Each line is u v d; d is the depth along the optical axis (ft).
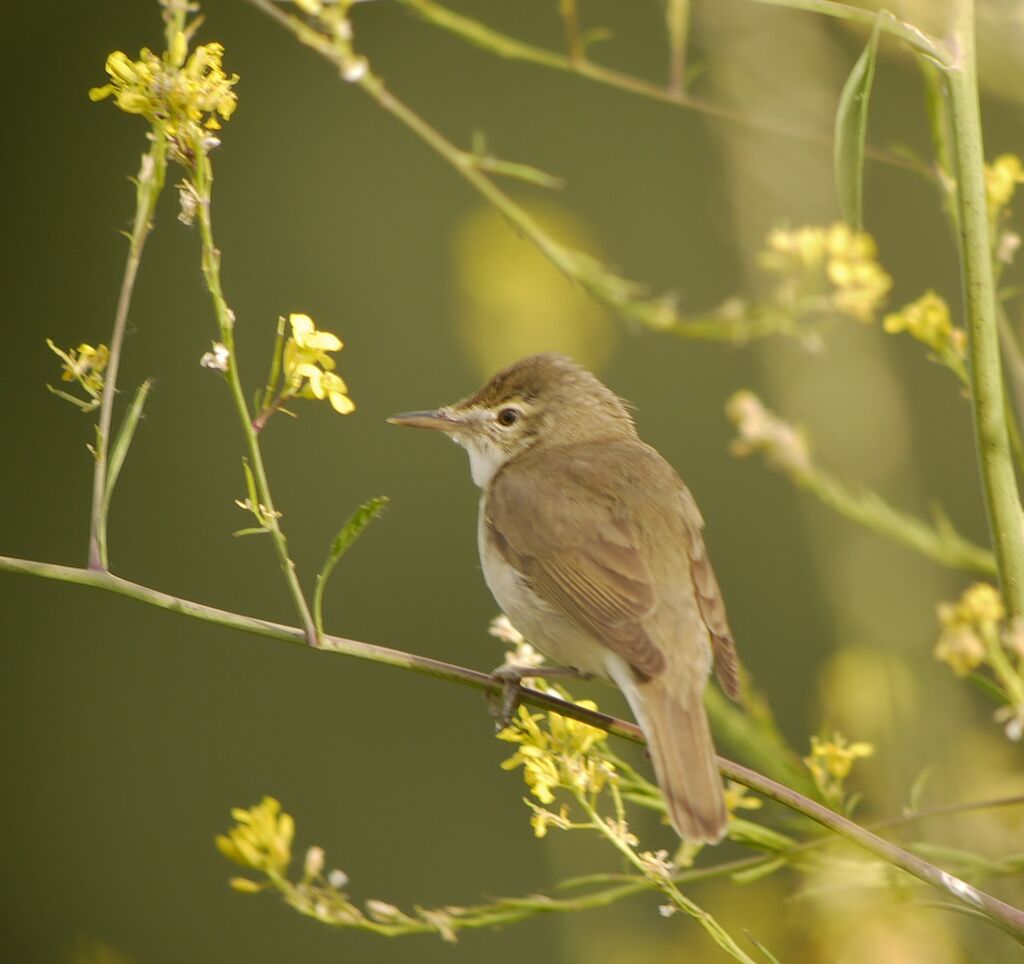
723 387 46.85
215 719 44.50
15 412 45.01
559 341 34.27
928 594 27.94
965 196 20.02
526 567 24.80
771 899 28.07
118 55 19.35
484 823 43.21
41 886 42.78
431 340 47.01
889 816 24.04
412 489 46.39
